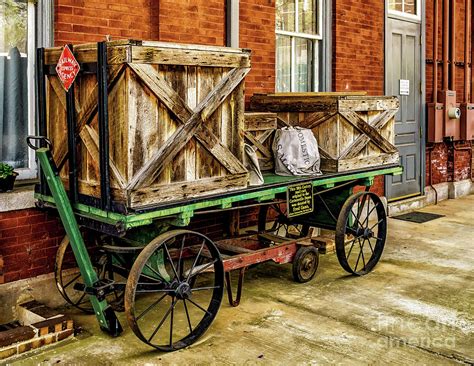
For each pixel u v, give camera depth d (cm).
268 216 691
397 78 916
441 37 1021
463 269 628
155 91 400
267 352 423
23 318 472
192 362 409
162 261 449
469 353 422
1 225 470
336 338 447
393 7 910
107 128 407
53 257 504
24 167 516
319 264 641
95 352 423
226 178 457
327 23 779
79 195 445
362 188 841
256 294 545
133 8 552
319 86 782
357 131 602
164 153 410
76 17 511
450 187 1065
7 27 499
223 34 634
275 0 695
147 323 477
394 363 405
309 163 568
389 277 598
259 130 576
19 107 511
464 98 1078
